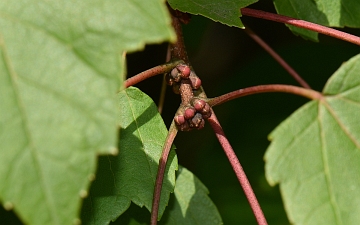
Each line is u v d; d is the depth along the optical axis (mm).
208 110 303
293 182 265
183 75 309
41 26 248
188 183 340
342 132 270
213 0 312
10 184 238
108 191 309
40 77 244
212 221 338
